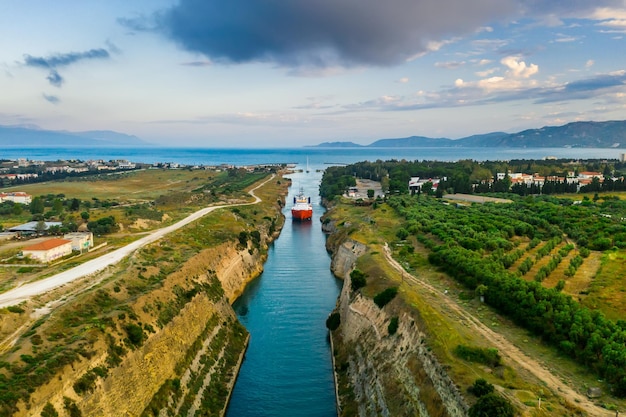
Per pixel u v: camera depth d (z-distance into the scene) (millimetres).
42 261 88562
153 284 79500
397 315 70500
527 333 63781
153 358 60875
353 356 75000
